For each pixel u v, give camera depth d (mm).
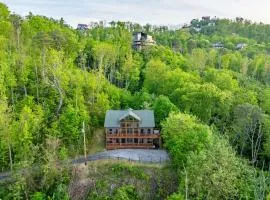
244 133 80000
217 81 104188
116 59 126562
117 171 65250
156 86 105875
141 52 147250
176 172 65000
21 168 63156
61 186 62000
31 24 115125
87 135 77750
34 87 86438
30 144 68250
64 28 140750
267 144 75000
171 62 137250
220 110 85312
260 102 104000
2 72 81125
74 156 71750
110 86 99562
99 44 121750
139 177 64062
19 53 95125
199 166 55719
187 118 68250
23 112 71250
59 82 83688
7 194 61438
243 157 79188
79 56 119875
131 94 107875
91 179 64375
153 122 76000
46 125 76000
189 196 56219
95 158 69875
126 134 75562
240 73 153375
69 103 81250
